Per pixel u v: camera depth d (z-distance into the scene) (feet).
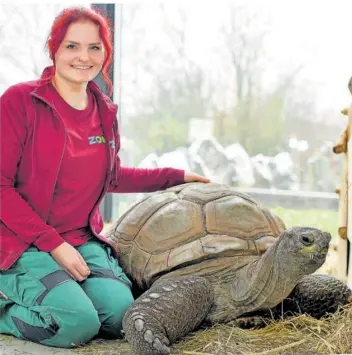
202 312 6.39
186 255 6.80
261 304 6.51
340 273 9.09
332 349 6.01
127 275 7.48
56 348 6.41
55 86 7.04
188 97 13.73
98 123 7.32
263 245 7.08
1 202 6.59
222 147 13.65
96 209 7.61
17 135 6.64
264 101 13.41
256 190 13.42
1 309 6.82
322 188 13.14
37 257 6.66
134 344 5.83
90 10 7.00
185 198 7.59
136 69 13.66
